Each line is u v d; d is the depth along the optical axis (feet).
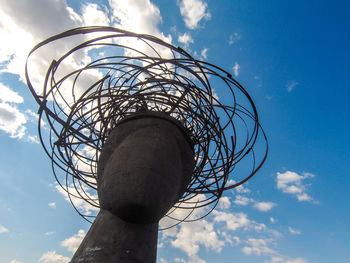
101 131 36.01
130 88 34.37
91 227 23.97
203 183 37.96
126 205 22.94
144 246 23.22
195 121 38.06
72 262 21.25
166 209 25.84
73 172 37.37
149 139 28.02
